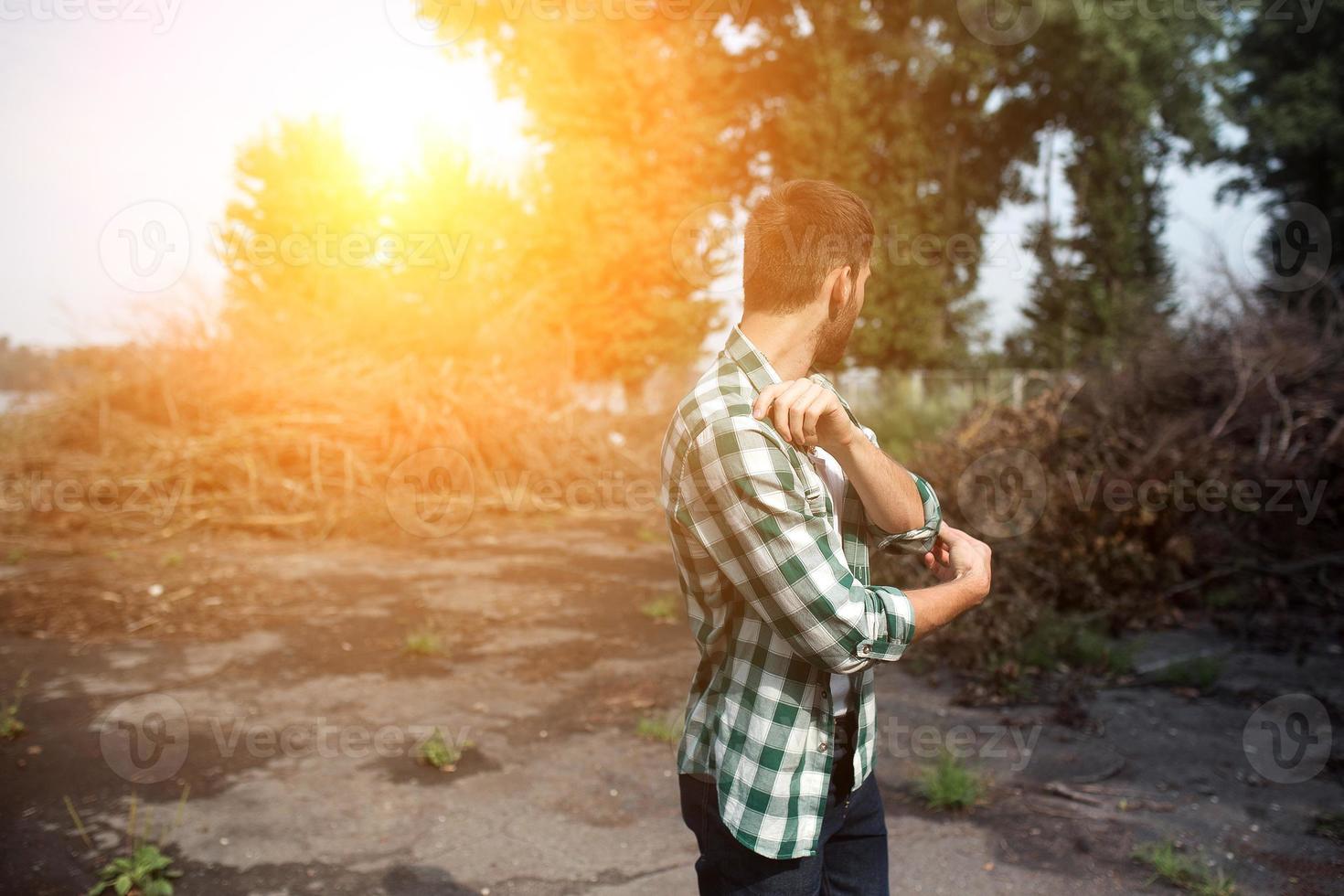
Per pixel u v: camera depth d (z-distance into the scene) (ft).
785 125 76.59
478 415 34.58
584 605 21.07
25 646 17.19
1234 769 12.05
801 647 4.25
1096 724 13.64
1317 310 26.14
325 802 11.24
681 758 4.96
